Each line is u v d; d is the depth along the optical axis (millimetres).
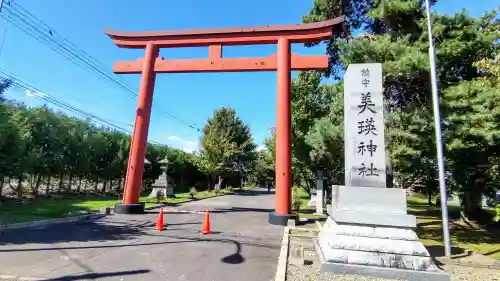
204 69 15180
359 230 6523
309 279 5680
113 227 10414
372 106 7641
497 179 12461
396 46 10211
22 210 13000
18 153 14805
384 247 6270
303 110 19328
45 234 8695
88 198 21406
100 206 15961
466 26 10414
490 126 8945
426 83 10805
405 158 10445
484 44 10070
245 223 12602
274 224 12406
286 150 13266
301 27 14234
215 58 15172
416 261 6109
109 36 16156
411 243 6273
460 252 8680
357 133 7562
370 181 7227
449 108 9828
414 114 10312
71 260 6309
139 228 10461
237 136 45219
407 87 11750
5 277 5141
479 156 10797
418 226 13523
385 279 5898
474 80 9812
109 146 26000
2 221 9773
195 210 16781
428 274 5926
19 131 14969
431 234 11609
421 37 10672
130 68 15922
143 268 5973
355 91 7824
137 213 14289
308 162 18453
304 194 34688
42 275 5336
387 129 10500
